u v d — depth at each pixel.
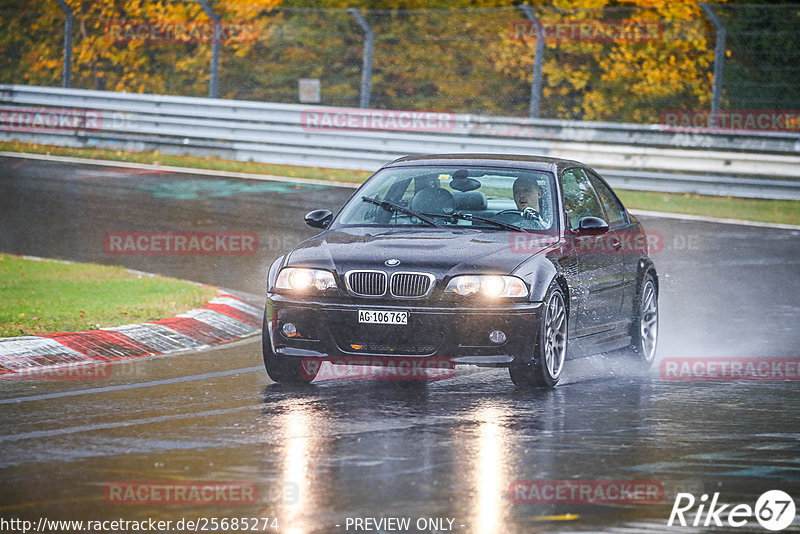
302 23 106.31
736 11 97.25
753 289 45.69
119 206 62.91
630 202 69.44
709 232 59.38
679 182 72.81
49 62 109.12
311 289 27.78
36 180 70.50
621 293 32.47
